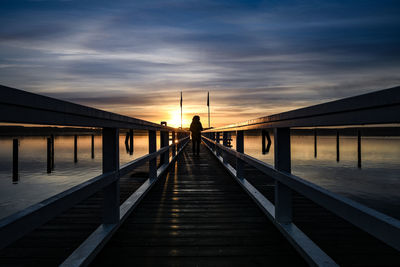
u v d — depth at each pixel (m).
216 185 4.64
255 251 2.04
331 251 2.08
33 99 1.07
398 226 0.92
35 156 25.67
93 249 1.88
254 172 6.87
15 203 7.88
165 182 4.93
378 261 1.91
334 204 1.32
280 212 2.39
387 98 0.91
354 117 1.14
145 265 1.83
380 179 10.58
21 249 2.10
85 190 1.58
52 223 2.73
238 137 4.53
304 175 11.86
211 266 1.82
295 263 1.86
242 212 3.06
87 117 1.64
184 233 2.41
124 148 36.50
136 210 3.13
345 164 16.78
